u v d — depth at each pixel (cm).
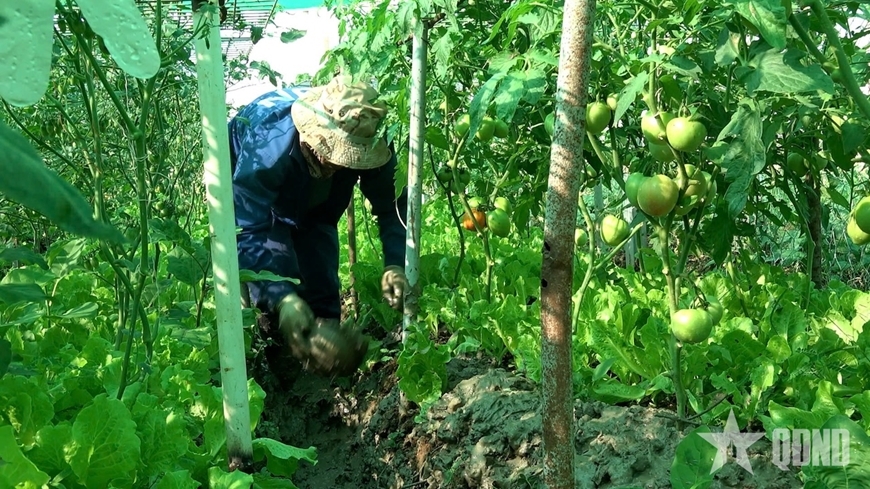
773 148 226
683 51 182
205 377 258
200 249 266
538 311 288
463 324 296
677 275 195
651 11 202
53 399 192
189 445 190
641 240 357
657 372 233
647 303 279
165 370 215
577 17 108
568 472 123
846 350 219
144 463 175
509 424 234
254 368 336
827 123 211
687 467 170
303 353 259
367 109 294
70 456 159
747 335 217
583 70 109
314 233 355
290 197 314
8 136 39
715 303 190
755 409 203
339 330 254
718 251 221
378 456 286
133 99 297
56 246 279
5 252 150
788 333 238
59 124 263
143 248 187
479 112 183
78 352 227
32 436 173
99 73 167
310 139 294
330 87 301
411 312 306
